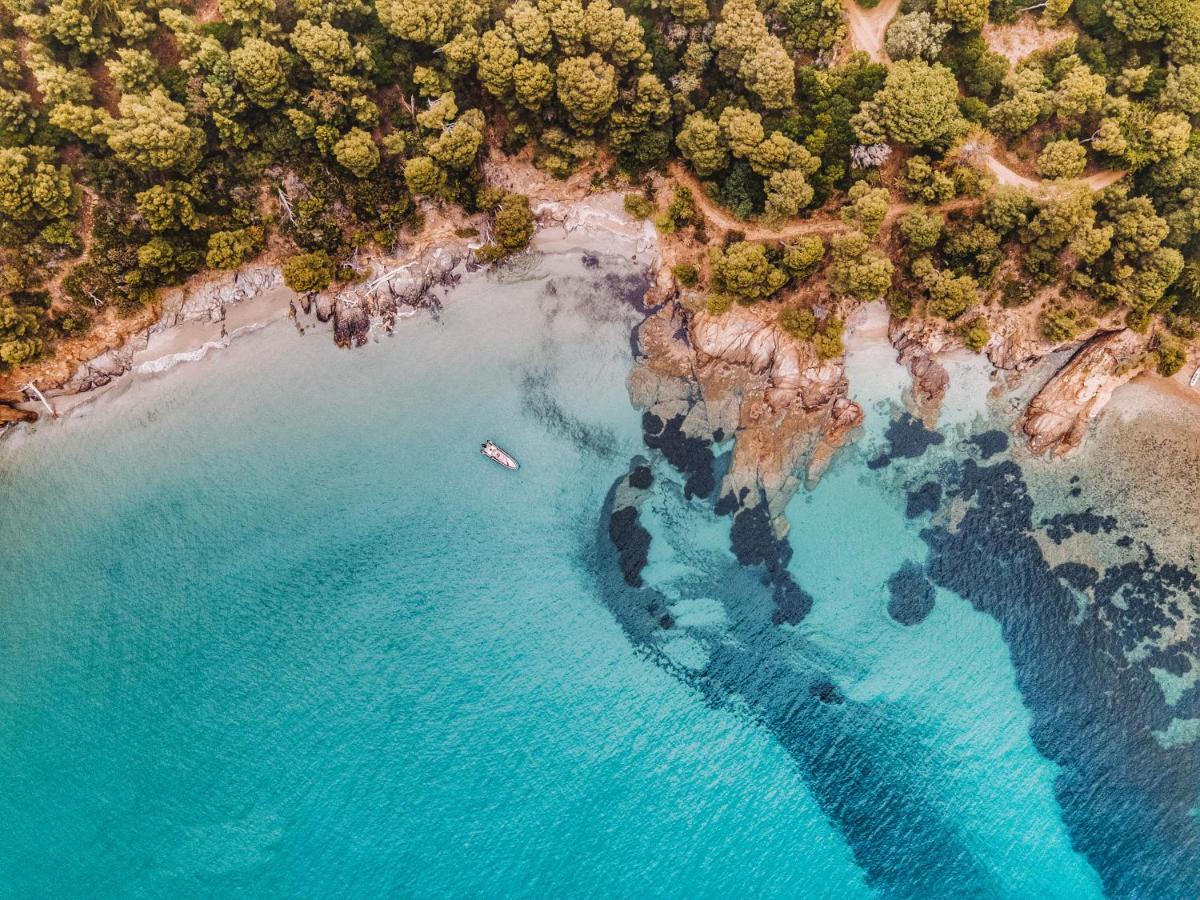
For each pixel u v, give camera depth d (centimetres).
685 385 6294
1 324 5253
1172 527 6288
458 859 6012
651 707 6234
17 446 5850
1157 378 6238
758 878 6178
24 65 5100
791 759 6312
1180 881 6169
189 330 5956
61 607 5869
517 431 6219
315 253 5859
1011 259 6041
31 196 5041
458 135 5544
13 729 5781
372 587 6112
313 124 5469
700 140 5612
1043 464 6322
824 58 5725
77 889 5753
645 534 6259
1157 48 5619
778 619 6328
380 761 6041
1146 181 5712
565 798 6128
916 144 5516
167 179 5478
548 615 6194
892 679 6312
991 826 6316
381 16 5319
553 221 6272
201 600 5991
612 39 5409
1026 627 6291
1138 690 6294
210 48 5088
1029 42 5775
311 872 5906
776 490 6316
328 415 6119
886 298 6141
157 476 5981
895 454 6309
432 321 6222
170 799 5875
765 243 6059
